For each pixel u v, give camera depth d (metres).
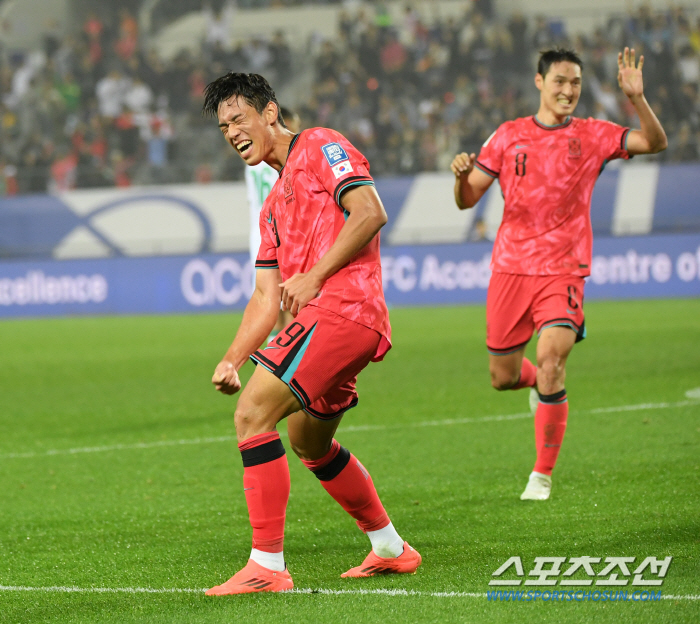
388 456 16.25
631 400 20.83
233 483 14.64
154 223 61.00
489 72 68.31
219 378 9.30
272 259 9.83
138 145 67.06
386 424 19.53
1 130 69.69
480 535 10.93
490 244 54.62
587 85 65.00
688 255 51.94
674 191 56.12
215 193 60.81
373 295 9.07
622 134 13.88
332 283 9.00
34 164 66.62
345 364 9.00
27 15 77.31
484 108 65.25
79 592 9.36
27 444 19.06
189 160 67.12
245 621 8.06
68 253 61.31
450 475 14.53
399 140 65.19
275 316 9.82
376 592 8.82
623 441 16.33
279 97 72.00
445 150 64.12
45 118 70.12
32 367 33.12
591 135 13.95
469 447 16.72
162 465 16.31
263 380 8.88
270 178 18.95
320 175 8.95
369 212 8.71
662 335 34.34
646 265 52.56
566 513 11.77
